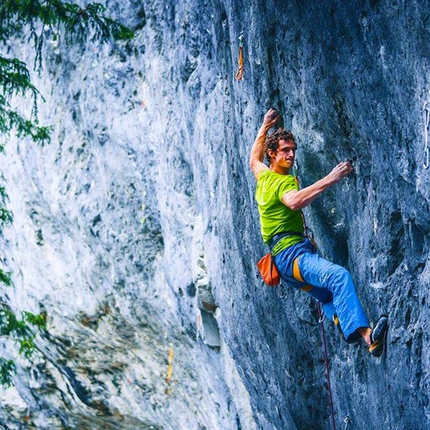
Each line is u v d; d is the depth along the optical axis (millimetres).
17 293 17797
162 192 13000
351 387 8250
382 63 6434
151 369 15891
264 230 7578
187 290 12883
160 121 12648
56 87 15125
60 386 18109
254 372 11180
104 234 14711
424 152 6164
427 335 6555
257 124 8844
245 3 8492
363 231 7371
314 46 7293
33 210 16531
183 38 11266
